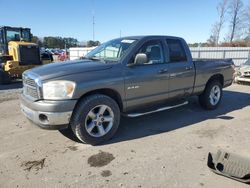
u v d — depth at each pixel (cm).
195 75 616
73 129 445
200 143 468
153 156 416
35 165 389
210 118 616
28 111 441
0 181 348
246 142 474
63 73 427
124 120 597
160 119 605
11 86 1140
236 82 1178
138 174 363
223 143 469
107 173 366
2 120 602
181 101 614
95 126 460
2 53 1421
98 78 446
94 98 444
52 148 447
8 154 425
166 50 562
